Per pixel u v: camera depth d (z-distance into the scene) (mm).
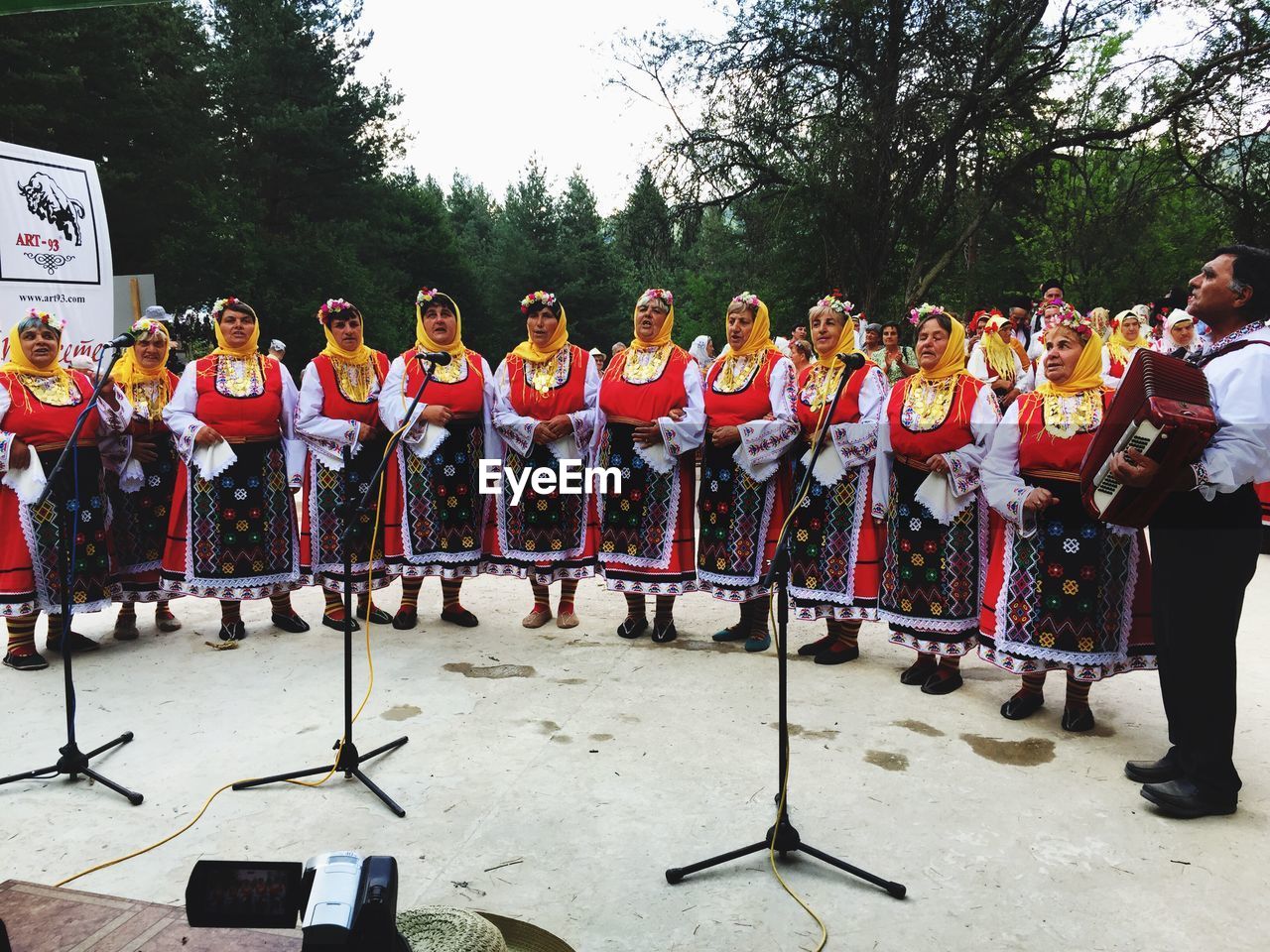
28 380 4199
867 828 2723
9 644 4316
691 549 4582
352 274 23406
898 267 19297
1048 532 3346
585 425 4730
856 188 16703
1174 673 2764
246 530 4547
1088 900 2340
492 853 2586
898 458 3938
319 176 23891
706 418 4488
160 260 17984
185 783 3049
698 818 2785
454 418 4738
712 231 21406
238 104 21953
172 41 18672
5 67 14727
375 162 24641
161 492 4727
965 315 18594
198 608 5461
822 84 17125
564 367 4770
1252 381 2504
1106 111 16344
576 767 3148
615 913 2291
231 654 4457
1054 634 3352
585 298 37281
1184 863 2514
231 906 1117
